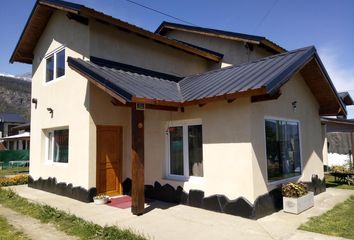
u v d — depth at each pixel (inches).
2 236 215.5
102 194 333.7
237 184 259.8
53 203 320.8
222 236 208.7
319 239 200.4
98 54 348.5
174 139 330.3
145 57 399.5
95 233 217.3
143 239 198.7
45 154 430.3
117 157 362.9
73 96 361.7
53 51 411.5
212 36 524.7
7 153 962.7
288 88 322.0
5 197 350.3
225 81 293.7
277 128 300.2
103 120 344.2
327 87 352.2
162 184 327.6
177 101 279.0
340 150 735.1
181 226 232.7
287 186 277.1
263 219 248.2
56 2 354.9
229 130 269.0
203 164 289.0
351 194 355.6
